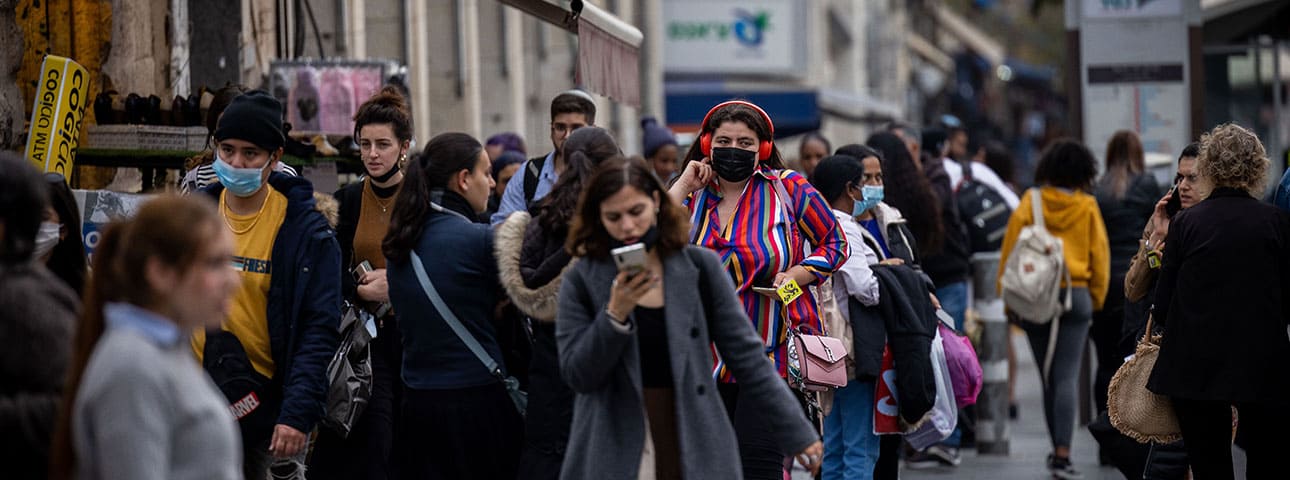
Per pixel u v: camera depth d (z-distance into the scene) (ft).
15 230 20.24
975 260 54.39
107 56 44.29
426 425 31.17
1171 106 68.44
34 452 19.35
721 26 169.78
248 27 52.44
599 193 26.48
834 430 38.17
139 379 17.56
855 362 36.83
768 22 170.19
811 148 59.72
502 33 91.40
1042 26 279.28
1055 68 280.10
